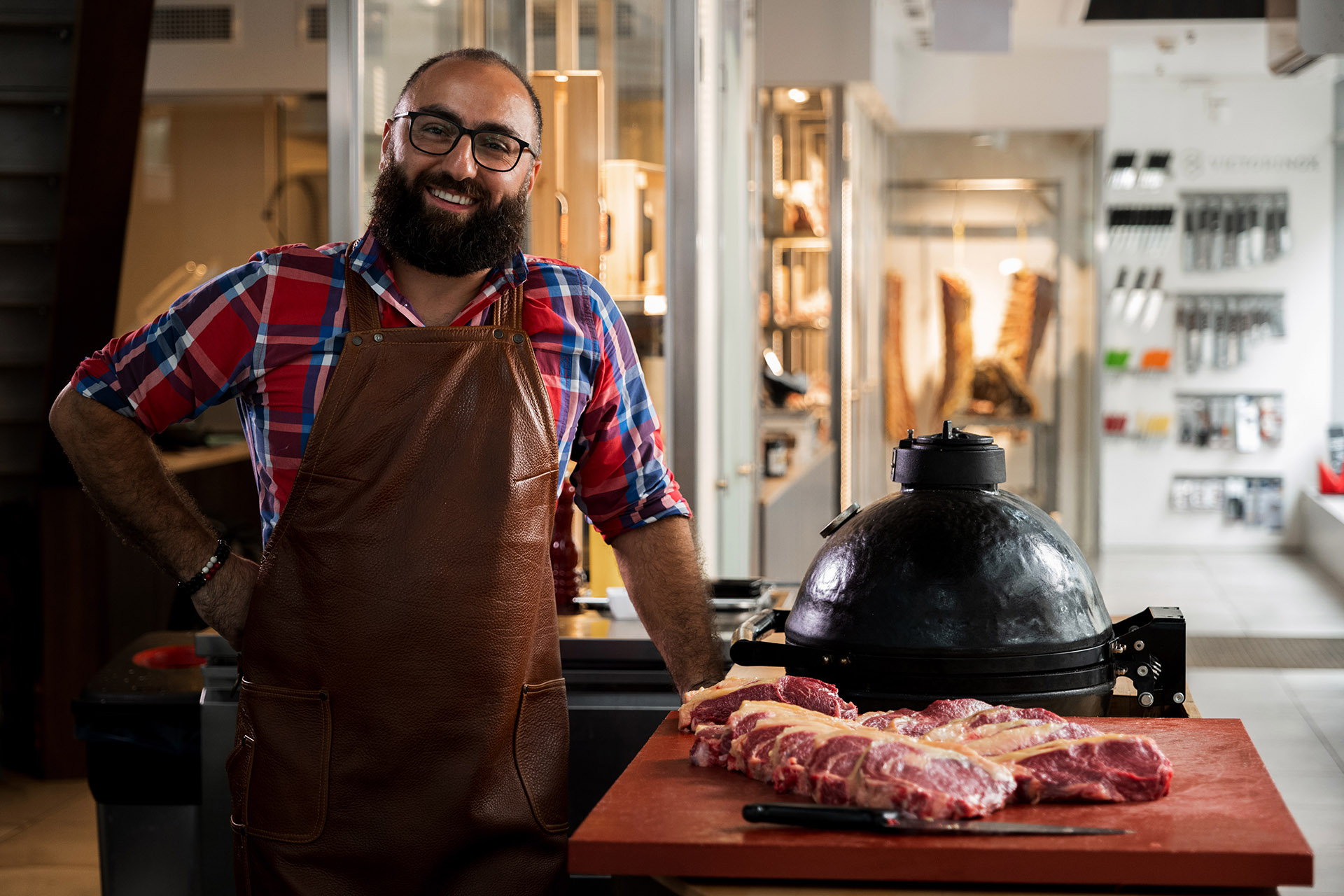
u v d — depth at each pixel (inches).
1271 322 377.1
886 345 351.9
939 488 69.4
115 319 176.7
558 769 71.7
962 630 63.7
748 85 175.2
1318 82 370.0
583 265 131.0
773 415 247.0
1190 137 378.0
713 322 144.6
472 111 67.0
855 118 288.5
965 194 348.2
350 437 67.0
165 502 71.1
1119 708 70.3
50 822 160.1
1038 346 345.4
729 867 47.9
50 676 178.4
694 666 75.0
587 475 77.2
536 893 70.4
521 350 69.5
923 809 49.4
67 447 70.1
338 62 120.3
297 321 68.0
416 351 67.7
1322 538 354.3
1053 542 66.9
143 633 191.6
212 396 69.6
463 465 67.7
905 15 289.9
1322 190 374.0
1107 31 306.8
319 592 66.9
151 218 263.9
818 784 51.7
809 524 241.9
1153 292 380.5
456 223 66.9
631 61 129.2
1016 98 328.8
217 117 260.8
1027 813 50.4
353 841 67.4
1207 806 50.6
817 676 66.7
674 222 130.2
